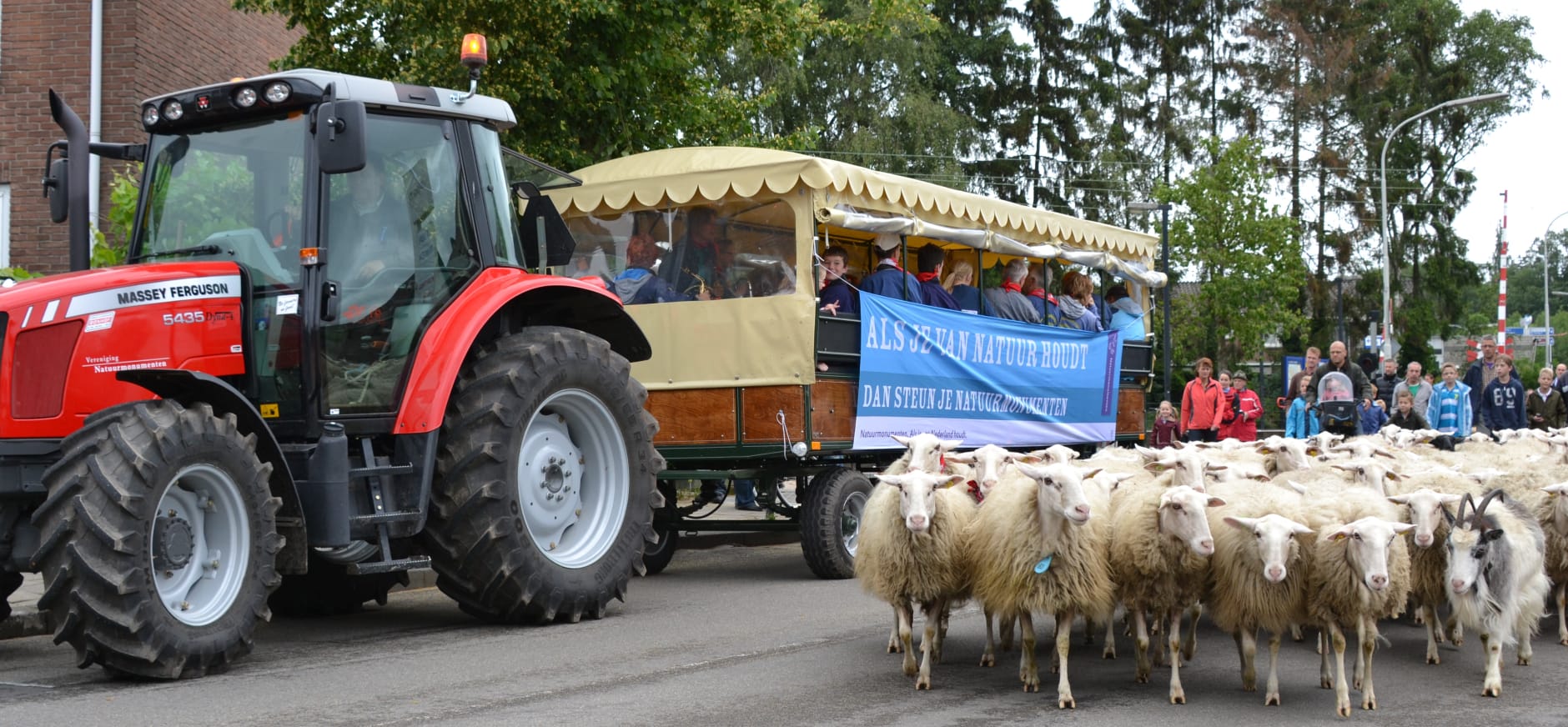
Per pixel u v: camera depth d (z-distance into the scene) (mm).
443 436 8367
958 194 12359
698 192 11070
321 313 7789
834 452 10969
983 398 12781
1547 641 8789
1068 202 49469
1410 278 53156
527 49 13414
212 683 6816
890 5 17922
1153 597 7203
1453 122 51500
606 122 14570
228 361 7754
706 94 16844
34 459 7008
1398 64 51750
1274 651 6852
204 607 7023
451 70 13273
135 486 6566
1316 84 48812
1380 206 50312
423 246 8492
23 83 15336
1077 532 6840
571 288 9219
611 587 9023
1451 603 7520
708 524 11680
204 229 8125
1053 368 13859
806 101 36812
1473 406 18328
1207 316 41781
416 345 8289
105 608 6484
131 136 15258
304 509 7555
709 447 11094
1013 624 8266
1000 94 48938
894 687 6996
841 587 10773
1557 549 8656
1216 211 41031
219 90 8031
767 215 10969
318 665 7332
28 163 15352
